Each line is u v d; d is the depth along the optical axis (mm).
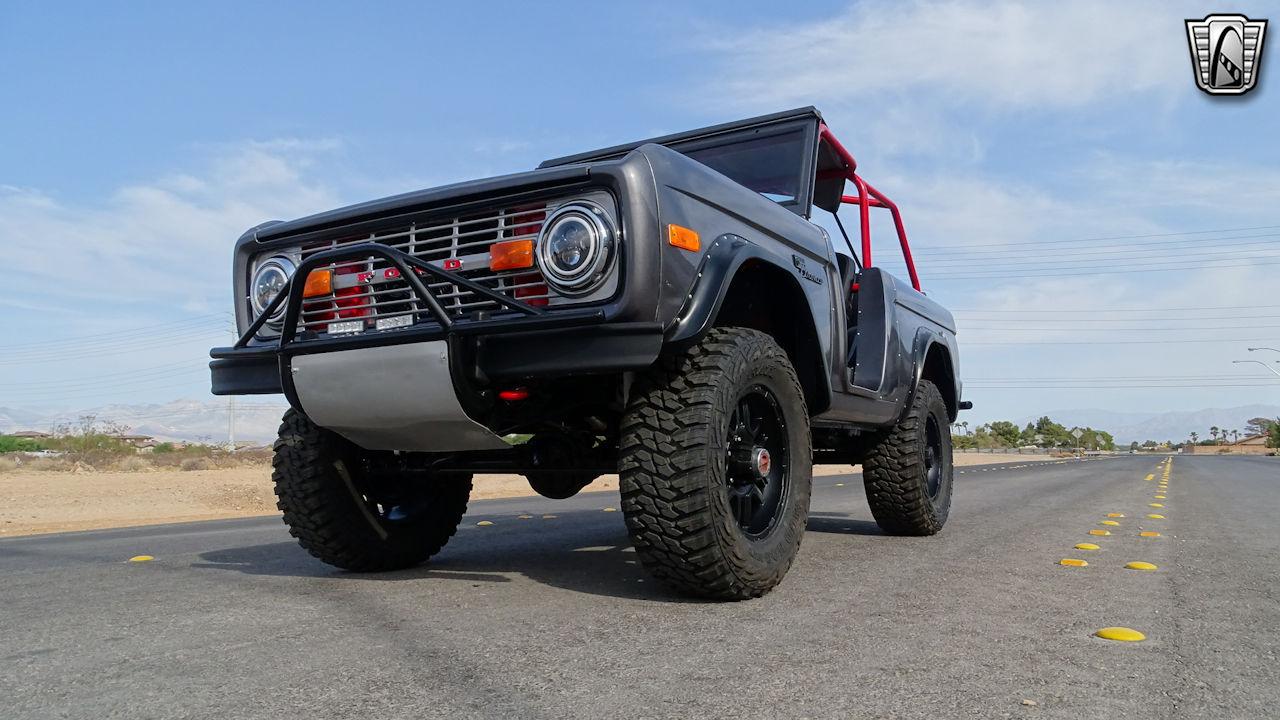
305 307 3275
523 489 16156
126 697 1860
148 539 6148
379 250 2943
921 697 1851
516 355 2818
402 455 3775
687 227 2908
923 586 3312
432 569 3869
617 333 2707
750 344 3035
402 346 2908
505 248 2875
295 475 3557
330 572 3828
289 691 1886
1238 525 6301
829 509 7742
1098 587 3361
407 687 1905
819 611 2783
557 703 1789
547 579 3469
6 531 7871
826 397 3637
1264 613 2896
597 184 2793
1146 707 1817
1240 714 1782
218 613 2814
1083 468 27453
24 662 2197
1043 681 2000
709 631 2475
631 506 2812
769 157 4527
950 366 5848
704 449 2775
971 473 20641
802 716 1711
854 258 5246
